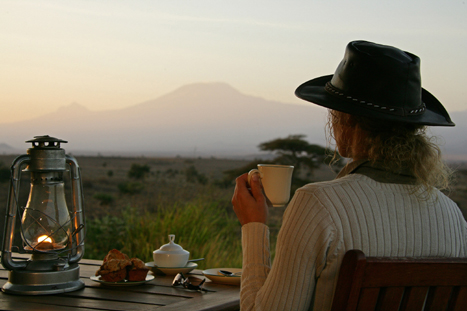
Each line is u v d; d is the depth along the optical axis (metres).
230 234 6.67
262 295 1.01
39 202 1.60
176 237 5.36
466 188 14.88
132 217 6.11
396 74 1.07
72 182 1.68
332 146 1.21
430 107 1.28
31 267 1.58
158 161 108.88
